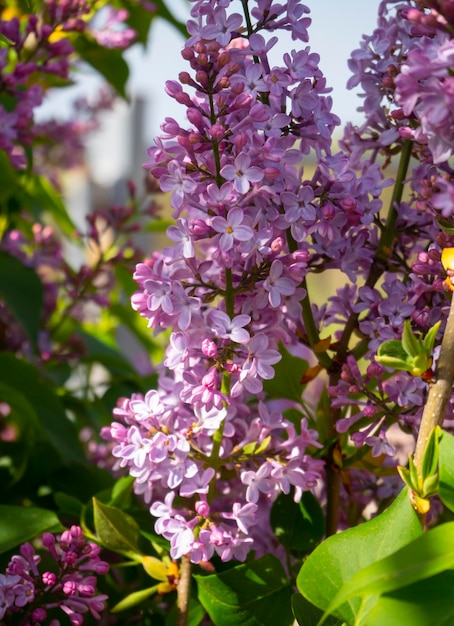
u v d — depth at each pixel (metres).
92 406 1.04
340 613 0.56
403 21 0.64
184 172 0.61
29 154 0.93
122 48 1.09
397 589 0.53
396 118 0.62
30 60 0.92
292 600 0.60
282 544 0.69
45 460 0.86
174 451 0.62
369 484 0.74
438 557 0.51
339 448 0.67
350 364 0.63
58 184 1.51
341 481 0.72
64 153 1.62
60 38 0.95
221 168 0.61
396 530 0.57
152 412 0.63
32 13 0.90
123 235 1.18
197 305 0.60
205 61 0.60
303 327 0.67
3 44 0.96
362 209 0.63
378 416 0.63
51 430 0.87
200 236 0.61
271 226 0.61
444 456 0.56
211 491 0.64
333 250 0.64
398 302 0.63
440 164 0.63
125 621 0.76
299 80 0.62
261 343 0.60
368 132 0.67
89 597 0.64
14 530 0.68
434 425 0.57
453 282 0.57
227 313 0.62
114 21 1.09
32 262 1.11
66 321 1.17
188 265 0.61
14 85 0.86
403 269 0.66
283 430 0.71
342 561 0.57
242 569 0.65
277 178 0.61
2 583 0.63
